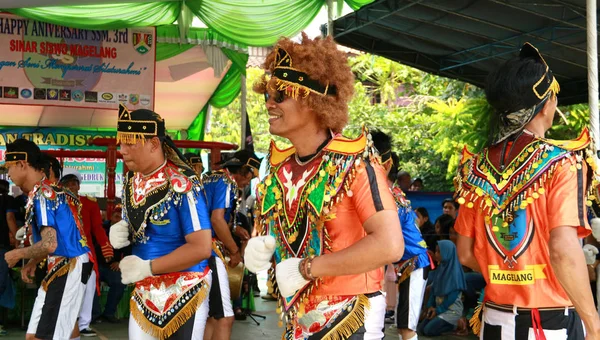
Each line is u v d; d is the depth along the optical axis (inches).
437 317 293.6
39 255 186.1
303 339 94.9
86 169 581.9
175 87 520.7
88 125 563.2
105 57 377.7
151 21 382.9
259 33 393.7
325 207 90.6
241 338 285.7
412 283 216.4
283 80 91.7
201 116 566.6
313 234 92.5
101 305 335.0
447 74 496.4
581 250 91.3
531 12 364.2
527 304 96.7
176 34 411.2
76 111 531.2
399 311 219.3
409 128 692.1
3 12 358.9
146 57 384.2
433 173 669.9
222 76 514.6
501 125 101.9
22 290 311.6
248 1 374.9
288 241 94.8
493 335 100.4
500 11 377.4
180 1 377.4
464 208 104.8
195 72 473.7
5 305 298.4
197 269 144.9
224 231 216.7
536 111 98.3
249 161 284.0
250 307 347.6
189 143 345.1
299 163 95.9
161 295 142.2
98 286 224.2
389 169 202.2
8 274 297.9
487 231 100.6
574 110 546.3
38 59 366.3
